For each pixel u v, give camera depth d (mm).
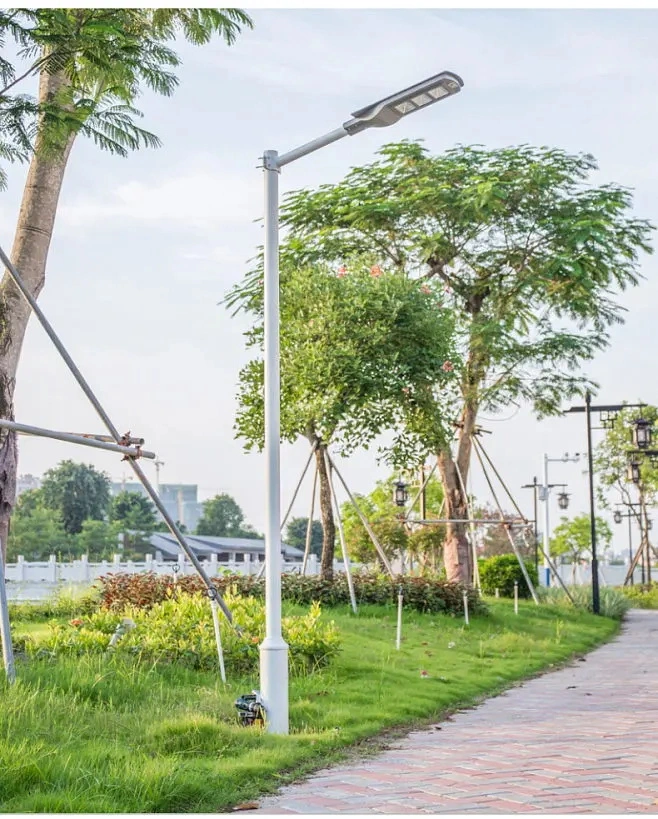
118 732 8586
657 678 15773
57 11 10891
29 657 11477
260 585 20500
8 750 7137
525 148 28547
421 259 28203
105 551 70688
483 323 28031
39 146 11727
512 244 28828
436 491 43188
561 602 31797
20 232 13633
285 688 9852
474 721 11289
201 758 8211
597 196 28188
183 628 13008
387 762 8711
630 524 56125
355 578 22672
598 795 7227
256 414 21781
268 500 10109
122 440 12062
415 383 21625
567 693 13930
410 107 10258
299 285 21453
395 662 14930
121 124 11797
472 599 23516
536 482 50281
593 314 29094
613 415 52531
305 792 7441
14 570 25797
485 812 6688
